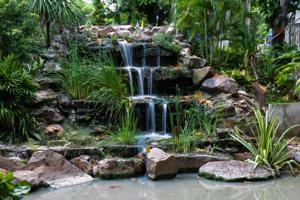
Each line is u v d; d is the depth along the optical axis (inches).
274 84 267.0
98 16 422.3
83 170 170.1
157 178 166.6
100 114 214.5
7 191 93.5
